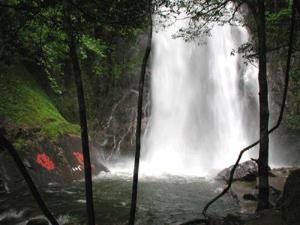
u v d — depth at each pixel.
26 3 4.34
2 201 9.37
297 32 11.49
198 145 19.88
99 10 4.36
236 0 9.43
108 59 18.89
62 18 4.34
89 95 18.31
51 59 13.61
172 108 19.78
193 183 13.12
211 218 7.13
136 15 4.64
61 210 8.96
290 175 6.57
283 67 19.14
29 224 7.58
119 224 8.21
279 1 13.59
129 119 18.70
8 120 12.12
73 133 14.05
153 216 8.97
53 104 16.23
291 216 5.88
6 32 4.46
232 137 20.39
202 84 20.59
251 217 6.90
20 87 14.25
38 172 11.22
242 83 20.81
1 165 10.28
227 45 21.42
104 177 13.59
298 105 19.31
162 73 19.67
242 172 12.96
